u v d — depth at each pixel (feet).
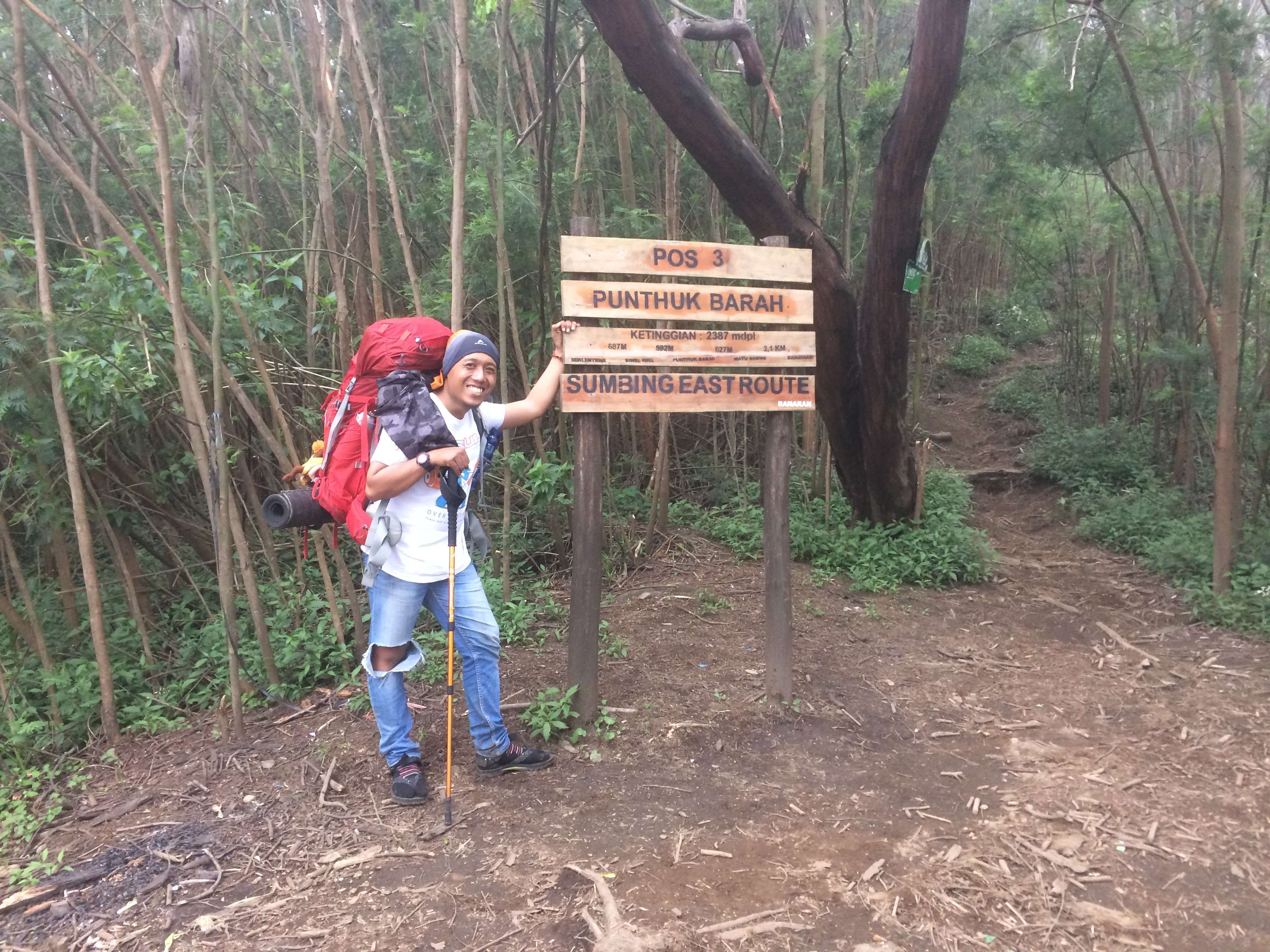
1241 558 17.53
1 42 13.34
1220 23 15.88
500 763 10.18
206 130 10.42
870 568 19.11
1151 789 10.16
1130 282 29.32
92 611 11.34
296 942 7.46
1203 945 7.45
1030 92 21.53
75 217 17.61
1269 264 20.72
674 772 10.38
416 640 13.82
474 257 17.53
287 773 10.47
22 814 9.70
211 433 11.23
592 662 11.22
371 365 9.10
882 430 19.90
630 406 10.95
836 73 22.81
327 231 13.91
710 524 22.33
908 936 7.47
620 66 20.65
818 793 9.99
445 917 7.72
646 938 7.29
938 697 12.94
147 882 8.42
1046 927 7.64
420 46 18.57
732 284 14.38
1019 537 24.64
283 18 21.86
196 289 12.67
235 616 13.75
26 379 11.22
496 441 10.17
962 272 46.70
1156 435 27.22
